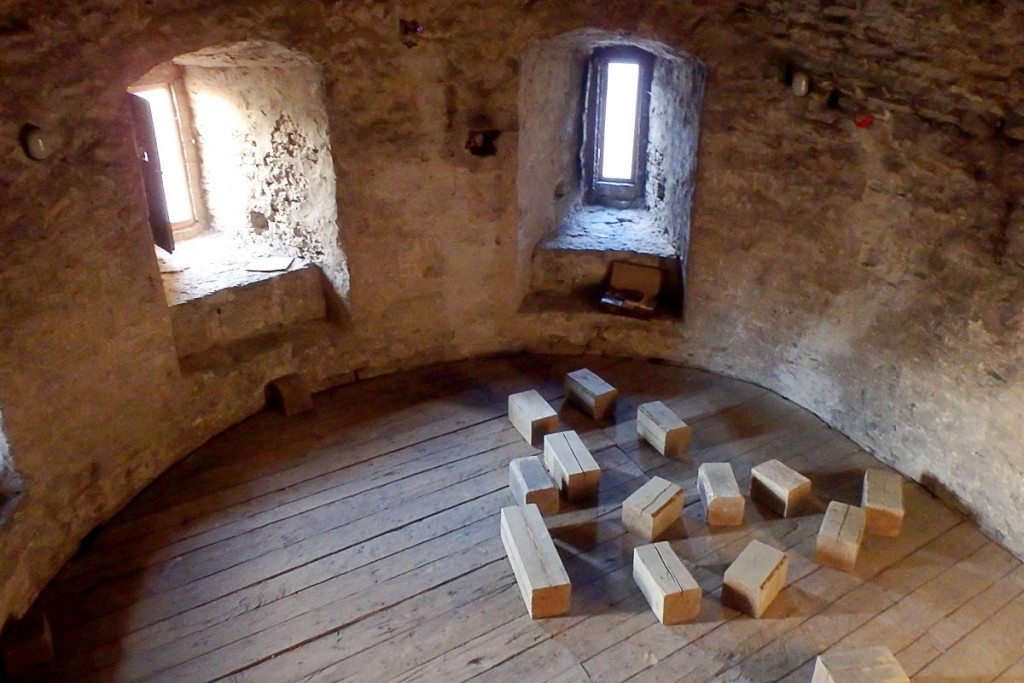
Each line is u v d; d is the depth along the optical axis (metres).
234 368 4.16
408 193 4.38
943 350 3.58
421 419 4.33
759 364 4.60
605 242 5.07
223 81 4.32
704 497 3.61
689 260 4.61
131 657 2.89
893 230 3.71
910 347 3.74
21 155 2.97
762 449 4.09
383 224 4.39
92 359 3.40
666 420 4.04
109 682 2.79
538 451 4.07
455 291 4.73
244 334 4.34
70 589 3.20
